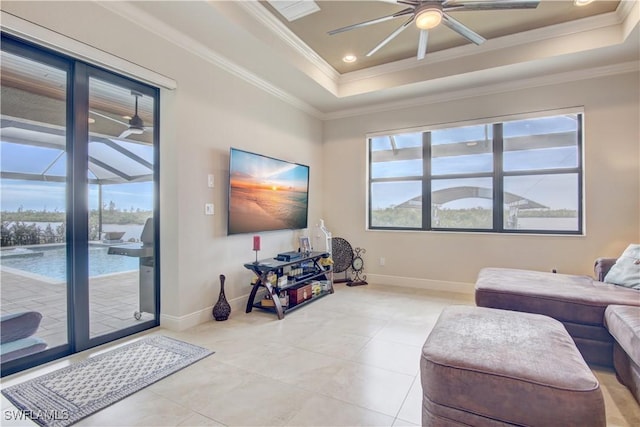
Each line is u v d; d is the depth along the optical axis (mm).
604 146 3639
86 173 2523
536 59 3430
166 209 3025
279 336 2848
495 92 4148
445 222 4590
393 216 4977
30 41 2086
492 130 4285
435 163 4656
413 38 3514
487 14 3090
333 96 4500
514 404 1319
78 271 2477
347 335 2873
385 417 1733
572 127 3889
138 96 2906
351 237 5176
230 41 3039
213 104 3322
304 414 1757
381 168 5059
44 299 2338
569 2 2918
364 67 4238
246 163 3590
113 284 2746
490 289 2658
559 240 3854
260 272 3451
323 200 5348
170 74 2879
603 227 3652
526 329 1801
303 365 2309
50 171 2355
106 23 2406
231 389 1994
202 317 3199
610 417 1728
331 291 4375
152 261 3072
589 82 3689
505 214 4223
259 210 3807
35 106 2277
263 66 3559
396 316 3391
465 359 1463
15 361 2158
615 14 3053
